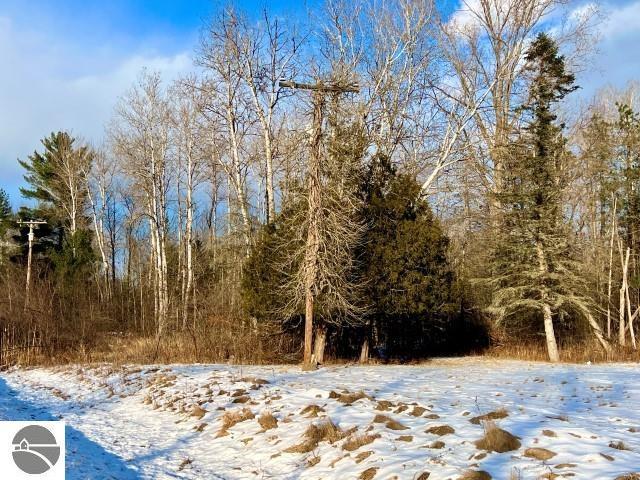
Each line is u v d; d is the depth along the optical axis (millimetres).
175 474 8922
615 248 31578
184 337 28047
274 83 28984
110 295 42469
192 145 35156
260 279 22328
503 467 6898
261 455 9523
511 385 14633
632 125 29328
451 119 29375
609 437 7914
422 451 7895
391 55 29484
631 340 28281
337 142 21688
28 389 19875
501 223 26750
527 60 29922
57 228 51500
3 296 32125
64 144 49281
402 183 23453
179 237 42438
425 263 22094
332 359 23453
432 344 26406
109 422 13367
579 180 32312
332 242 19125
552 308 25156
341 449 8758
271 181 27516
